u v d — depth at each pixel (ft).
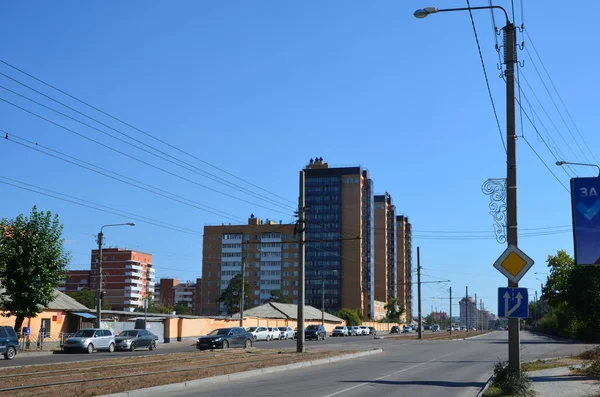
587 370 72.23
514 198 56.70
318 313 375.25
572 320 216.74
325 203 505.25
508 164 57.31
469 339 244.01
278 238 495.41
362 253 504.84
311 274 496.64
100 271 161.38
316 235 499.92
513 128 57.57
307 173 513.86
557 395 54.19
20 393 54.60
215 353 125.90
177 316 225.97
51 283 142.00
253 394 57.36
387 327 501.97
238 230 498.69
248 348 150.10
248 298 441.68
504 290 54.03
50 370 80.89
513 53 58.13
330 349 146.41
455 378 76.13
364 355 127.24
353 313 425.28
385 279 566.77
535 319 452.35
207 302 494.18
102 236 163.02
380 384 67.97
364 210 514.68
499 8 55.88
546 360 98.37
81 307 188.24
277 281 490.08
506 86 58.29
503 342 206.90
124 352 140.15
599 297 179.32
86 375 73.56
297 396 56.03
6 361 104.99
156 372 77.15
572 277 187.93
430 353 137.08
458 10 51.16
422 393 59.67
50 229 143.23
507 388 53.01
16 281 137.18
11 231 140.46
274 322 295.28
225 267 495.82
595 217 60.85
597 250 60.29
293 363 92.89
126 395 54.70
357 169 506.48
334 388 63.31
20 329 140.77
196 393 58.23
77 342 133.69
